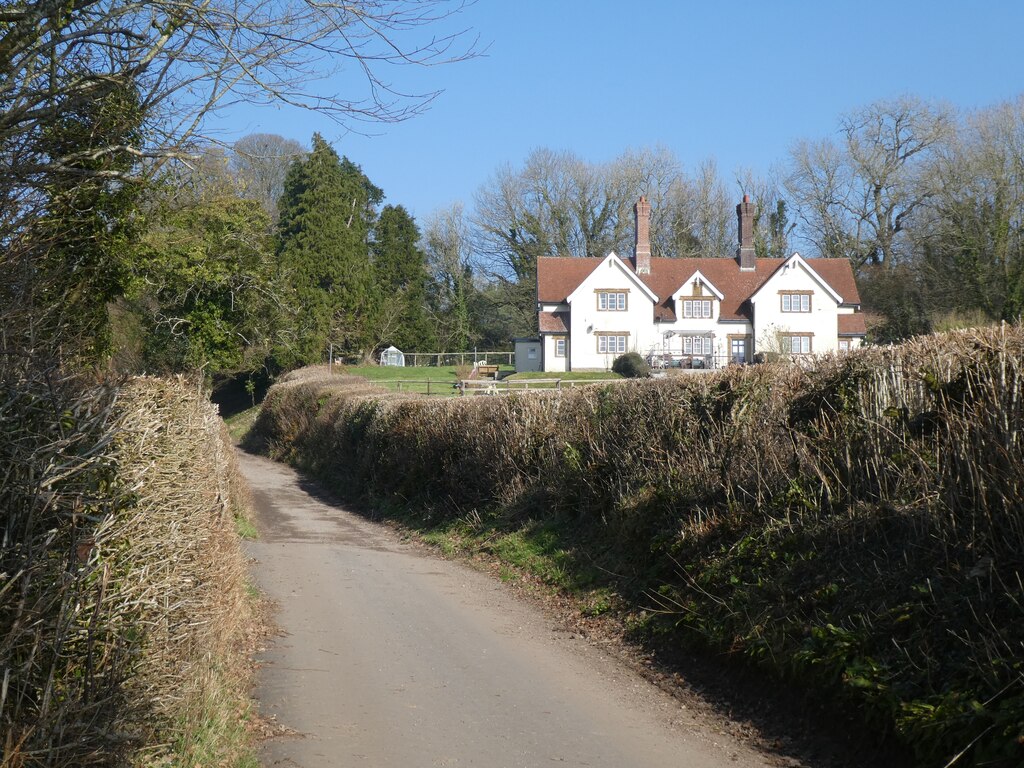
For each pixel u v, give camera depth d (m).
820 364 9.14
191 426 7.32
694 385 10.89
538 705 6.88
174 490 5.80
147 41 8.27
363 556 14.21
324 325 51.91
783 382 9.47
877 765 5.51
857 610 6.63
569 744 6.04
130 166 9.19
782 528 8.13
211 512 7.46
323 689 7.18
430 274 74.81
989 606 5.71
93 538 4.39
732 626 7.53
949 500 6.57
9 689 3.99
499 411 15.65
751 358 56.25
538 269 60.41
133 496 4.84
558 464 13.48
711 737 6.26
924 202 43.16
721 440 9.73
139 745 4.54
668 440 11.02
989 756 4.81
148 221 10.63
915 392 7.63
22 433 4.37
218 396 58.72
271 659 8.02
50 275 7.10
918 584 6.36
